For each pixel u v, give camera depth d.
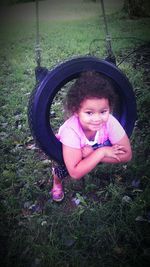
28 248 1.15
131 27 3.62
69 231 1.19
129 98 1.18
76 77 1.12
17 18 5.27
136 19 4.04
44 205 1.34
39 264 1.09
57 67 1.08
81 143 1.10
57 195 1.33
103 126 1.10
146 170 1.41
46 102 1.09
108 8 5.02
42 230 1.21
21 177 1.48
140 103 1.88
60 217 1.25
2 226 1.25
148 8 3.97
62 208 1.31
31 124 1.12
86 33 3.59
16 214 1.30
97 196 1.35
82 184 1.41
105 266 1.08
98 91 1.00
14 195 1.40
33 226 1.23
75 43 3.24
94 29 3.75
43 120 1.10
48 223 1.24
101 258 1.10
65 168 1.21
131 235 1.15
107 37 1.24
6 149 1.71
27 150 1.69
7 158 1.63
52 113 1.96
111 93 1.03
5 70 2.79
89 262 1.09
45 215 1.27
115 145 1.14
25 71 2.70
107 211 1.24
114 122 1.13
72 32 3.75
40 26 4.39
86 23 4.19
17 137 1.79
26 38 3.82
